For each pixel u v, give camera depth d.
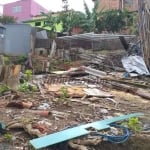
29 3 52.78
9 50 27.17
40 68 19.38
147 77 17.06
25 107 9.12
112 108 9.86
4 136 6.30
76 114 8.58
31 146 5.73
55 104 9.81
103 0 34.88
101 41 25.14
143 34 19.22
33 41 25.81
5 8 55.31
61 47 25.59
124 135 6.24
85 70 16.84
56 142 5.52
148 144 6.30
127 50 22.28
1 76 12.89
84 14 32.97
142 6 19.27
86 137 5.96
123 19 31.17
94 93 11.88
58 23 34.84
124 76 16.73
